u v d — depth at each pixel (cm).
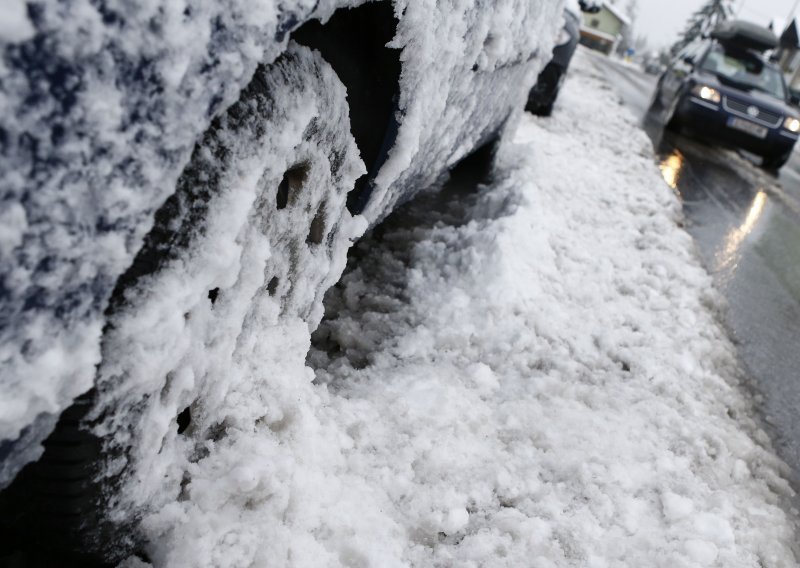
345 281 280
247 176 99
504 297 275
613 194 503
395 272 299
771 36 1055
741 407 274
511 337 259
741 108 901
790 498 225
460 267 299
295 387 156
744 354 330
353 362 229
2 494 84
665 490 199
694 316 338
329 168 140
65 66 60
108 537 100
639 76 2669
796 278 468
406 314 260
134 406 89
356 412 191
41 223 64
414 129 166
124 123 69
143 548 113
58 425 78
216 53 78
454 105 204
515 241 316
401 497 171
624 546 175
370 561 143
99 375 80
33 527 91
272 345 146
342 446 174
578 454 206
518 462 197
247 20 82
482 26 184
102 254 73
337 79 134
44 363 69
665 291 363
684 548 179
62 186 65
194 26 73
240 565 121
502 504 183
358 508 157
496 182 440
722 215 586
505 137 444
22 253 63
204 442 127
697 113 917
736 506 204
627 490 197
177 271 89
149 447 97
